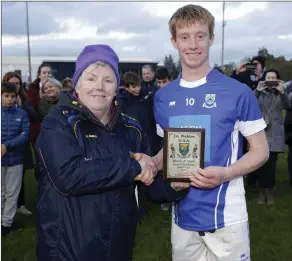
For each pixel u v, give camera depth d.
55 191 1.76
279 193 6.00
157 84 5.73
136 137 1.95
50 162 1.71
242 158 2.04
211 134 2.03
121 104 4.60
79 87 1.84
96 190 1.70
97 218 1.74
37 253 1.82
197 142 1.96
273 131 5.19
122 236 1.81
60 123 1.75
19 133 4.37
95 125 1.80
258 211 5.16
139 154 1.83
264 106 5.21
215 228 2.07
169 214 5.06
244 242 2.10
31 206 5.48
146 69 6.78
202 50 2.02
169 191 2.03
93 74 1.79
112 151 1.80
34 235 4.42
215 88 2.04
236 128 2.05
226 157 2.04
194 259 2.22
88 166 1.69
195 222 2.10
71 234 1.72
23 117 4.41
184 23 1.99
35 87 5.59
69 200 1.74
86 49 1.86
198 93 2.07
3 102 4.30
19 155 4.44
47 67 5.43
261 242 4.16
